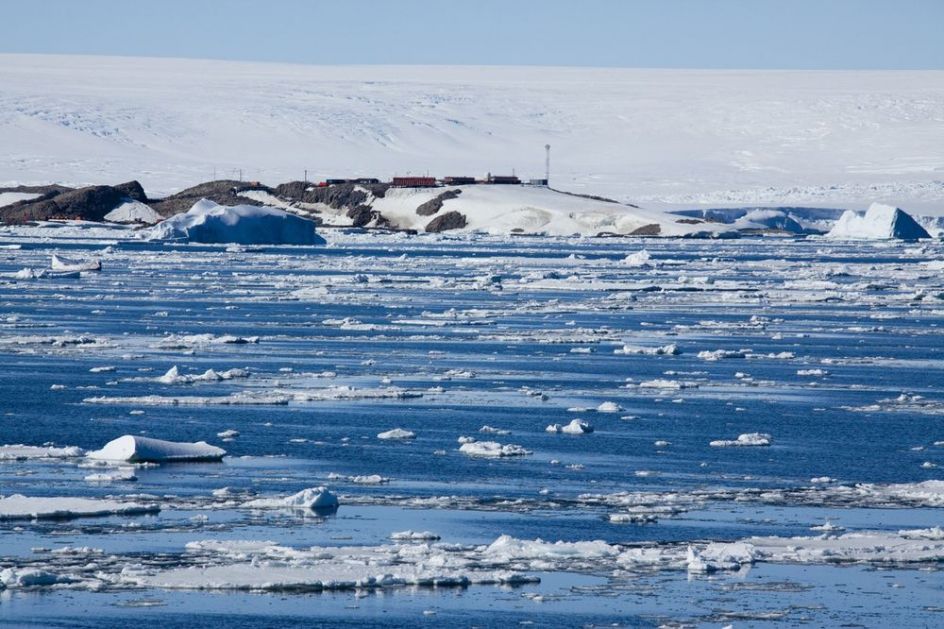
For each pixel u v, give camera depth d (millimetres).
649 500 69688
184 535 61500
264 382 109562
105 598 52875
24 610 51500
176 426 88688
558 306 188625
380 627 50281
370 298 199750
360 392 102750
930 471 78250
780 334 155000
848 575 57094
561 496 70500
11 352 126625
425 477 74688
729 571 57469
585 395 105375
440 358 128000
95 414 92812
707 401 103250
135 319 163750
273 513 66062
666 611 52375
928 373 121812
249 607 52188
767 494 71500
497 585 55375
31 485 71062
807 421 94688
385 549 59469
